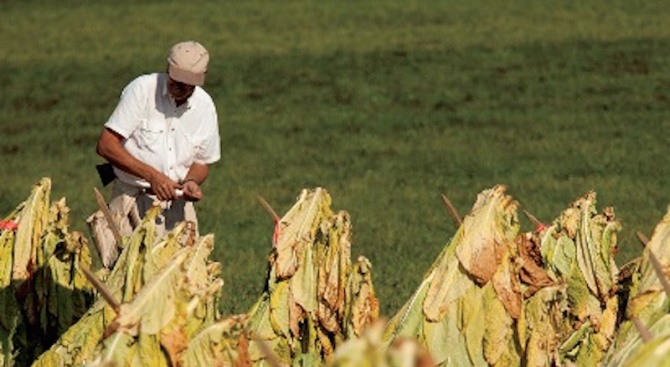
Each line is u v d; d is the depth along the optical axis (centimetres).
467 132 3609
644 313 972
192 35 5178
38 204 1231
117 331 912
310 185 2934
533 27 5156
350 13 5556
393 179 2997
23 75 4534
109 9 5694
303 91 4250
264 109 4003
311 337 1149
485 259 1056
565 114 3819
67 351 985
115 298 1009
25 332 1225
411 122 3781
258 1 5816
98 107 4066
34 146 3503
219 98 4172
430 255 2141
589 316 1209
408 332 1052
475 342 1051
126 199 1388
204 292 934
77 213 2608
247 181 2986
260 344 767
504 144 3425
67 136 3634
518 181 2936
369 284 1130
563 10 5450
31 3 5838
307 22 5394
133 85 1388
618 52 4675
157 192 1357
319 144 3491
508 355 1059
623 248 2147
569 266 1216
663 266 1000
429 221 2497
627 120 3716
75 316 1223
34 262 1221
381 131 3659
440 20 5362
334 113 3928
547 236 1223
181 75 1348
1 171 3169
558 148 3347
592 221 1231
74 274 1221
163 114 1387
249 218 2552
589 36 4956
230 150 3412
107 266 1359
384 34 5144
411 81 4359
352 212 2609
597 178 2945
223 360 910
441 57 4712
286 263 1153
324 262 1147
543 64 4541
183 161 1399
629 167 3091
